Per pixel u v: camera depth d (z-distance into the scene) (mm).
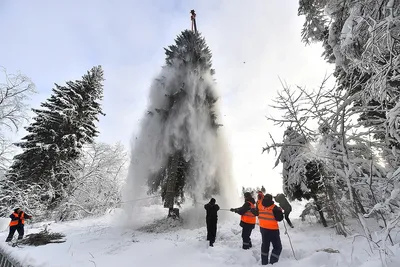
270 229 4641
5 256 6965
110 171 21500
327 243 5191
